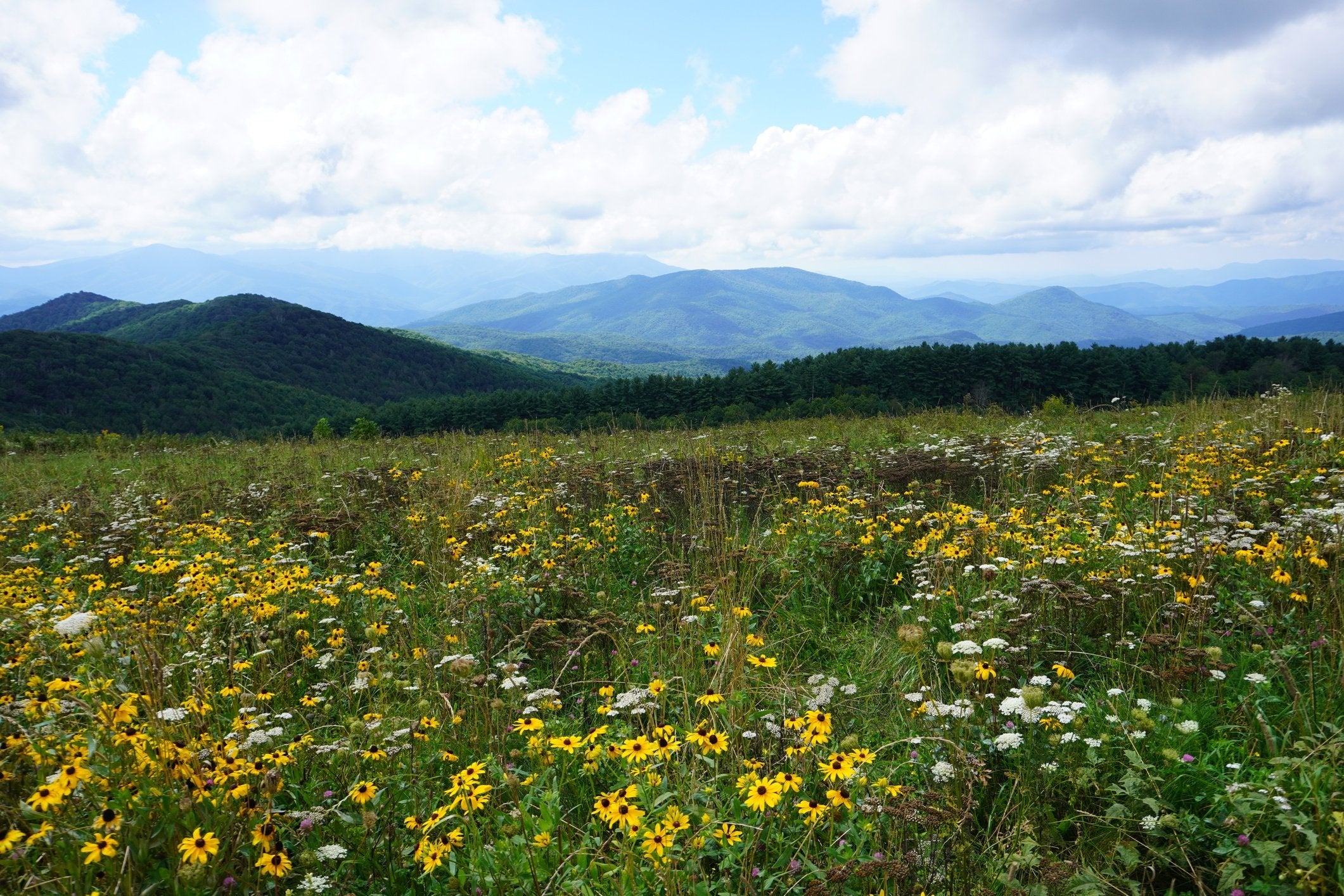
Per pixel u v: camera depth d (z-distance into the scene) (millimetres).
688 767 3316
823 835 3033
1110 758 3266
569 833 3070
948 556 5582
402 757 3500
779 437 15148
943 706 3410
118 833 2527
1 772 2811
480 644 5121
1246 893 2590
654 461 10773
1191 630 4375
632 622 5441
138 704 3480
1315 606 4352
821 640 5305
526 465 12047
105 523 9109
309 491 10328
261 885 2746
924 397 64312
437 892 2811
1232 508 6434
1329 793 2758
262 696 3822
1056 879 2588
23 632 4695
